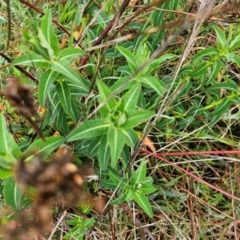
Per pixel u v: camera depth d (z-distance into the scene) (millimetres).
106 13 868
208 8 686
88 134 635
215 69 774
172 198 904
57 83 693
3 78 882
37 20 924
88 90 709
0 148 586
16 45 896
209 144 923
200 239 902
